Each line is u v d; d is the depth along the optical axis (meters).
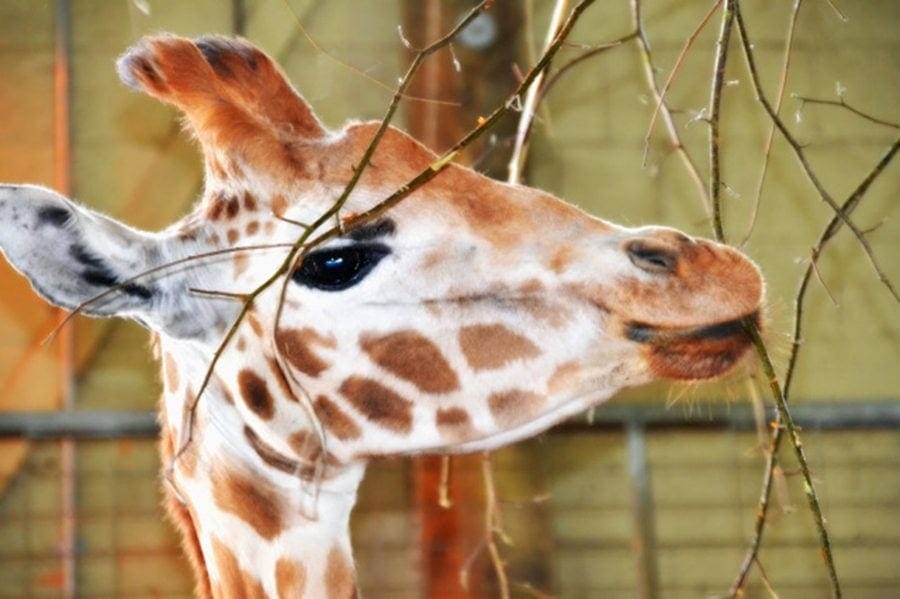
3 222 6.59
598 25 19.00
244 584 7.04
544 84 8.82
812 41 19.25
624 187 19.50
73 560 19.36
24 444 19.36
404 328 6.67
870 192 19.56
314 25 18.11
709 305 6.34
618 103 19.36
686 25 19.00
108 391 19.78
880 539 19.69
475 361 6.64
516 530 18.97
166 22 16.19
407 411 6.74
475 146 15.39
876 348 19.88
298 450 6.89
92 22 19.17
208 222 6.91
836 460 19.77
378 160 6.80
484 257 6.62
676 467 19.58
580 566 19.36
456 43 17.34
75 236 6.65
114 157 19.12
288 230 6.74
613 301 6.48
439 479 18.75
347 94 18.09
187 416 7.14
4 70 19.08
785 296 19.52
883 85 19.31
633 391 19.36
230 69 7.11
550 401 6.62
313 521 7.00
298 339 6.75
